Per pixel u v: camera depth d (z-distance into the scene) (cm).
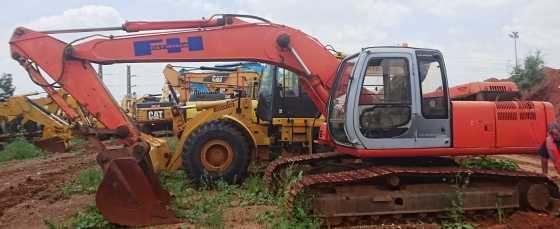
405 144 703
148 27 835
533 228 659
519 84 2220
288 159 866
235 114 1073
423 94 711
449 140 711
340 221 677
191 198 845
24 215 793
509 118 731
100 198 688
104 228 686
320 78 834
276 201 810
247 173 1001
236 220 722
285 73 1099
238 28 849
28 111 1908
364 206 681
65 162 1549
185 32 841
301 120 1094
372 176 670
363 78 704
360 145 700
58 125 1908
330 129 774
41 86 787
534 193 725
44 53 786
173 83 2155
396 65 711
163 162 1010
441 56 719
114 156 719
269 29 849
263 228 678
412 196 695
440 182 712
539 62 2248
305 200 663
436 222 701
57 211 806
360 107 703
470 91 808
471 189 712
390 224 684
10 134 1989
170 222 706
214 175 962
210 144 971
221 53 846
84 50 801
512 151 730
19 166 1513
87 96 790
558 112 1800
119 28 824
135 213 695
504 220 704
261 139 1093
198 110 1236
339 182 662
